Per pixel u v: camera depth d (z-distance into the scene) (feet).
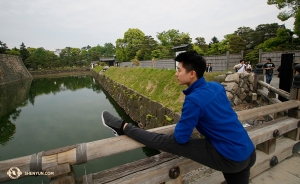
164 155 5.71
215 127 3.93
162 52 92.79
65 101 60.85
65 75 177.78
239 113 6.84
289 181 7.07
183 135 3.96
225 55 34.88
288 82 15.75
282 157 8.38
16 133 32.63
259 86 20.11
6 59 125.29
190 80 4.48
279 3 42.70
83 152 4.02
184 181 6.60
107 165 20.47
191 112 3.82
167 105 23.67
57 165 3.86
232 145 3.89
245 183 4.52
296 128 9.09
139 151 23.52
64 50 215.92
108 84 72.23
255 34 77.15
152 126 27.14
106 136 29.71
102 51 285.84
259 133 7.14
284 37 53.88
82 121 38.04
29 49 220.23
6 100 65.26
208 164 4.24
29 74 157.17
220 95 4.21
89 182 4.63
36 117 42.73
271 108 7.88
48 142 28.48
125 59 136.46
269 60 26.03
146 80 38.40
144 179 4.82
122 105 45.85
